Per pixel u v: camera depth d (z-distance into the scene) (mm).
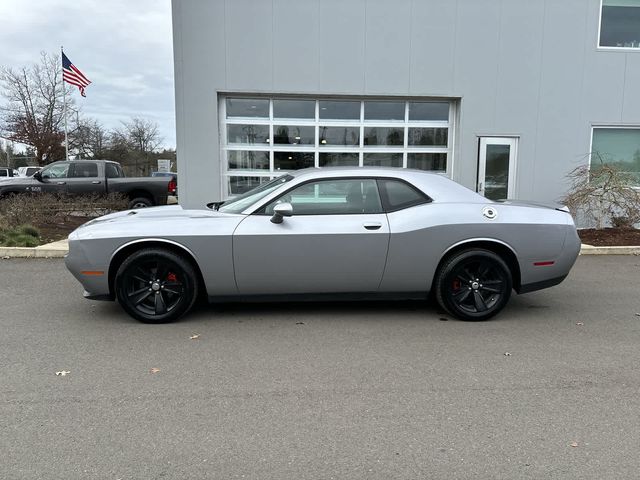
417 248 5031
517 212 5230
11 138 40000
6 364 3986
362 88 11219
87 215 12109
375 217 5047
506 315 5488
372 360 4145
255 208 5027
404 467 2689
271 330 4863
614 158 12109
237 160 11461
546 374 3902
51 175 13383
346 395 3510
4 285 6590
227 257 4895
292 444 2900
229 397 3463
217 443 2904
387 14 11055
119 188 13555
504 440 2957
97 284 4934
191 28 10727
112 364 4004
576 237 5328
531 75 11531
